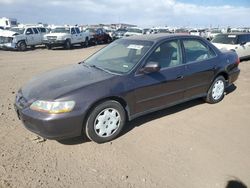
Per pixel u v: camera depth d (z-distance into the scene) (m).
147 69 4.61
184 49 5.37
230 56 6.37
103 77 4.38
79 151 4.07
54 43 22.50
